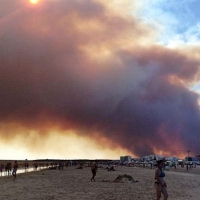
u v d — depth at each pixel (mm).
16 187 29766
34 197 21078
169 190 28547
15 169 45188
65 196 21766
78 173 69188
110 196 21781
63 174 64125
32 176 55500
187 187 33281
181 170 111750
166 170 104875
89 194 23094
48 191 25469
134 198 20719
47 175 59375
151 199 20281
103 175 57688
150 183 36594
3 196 21656
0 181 39938
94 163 40562
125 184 33719
